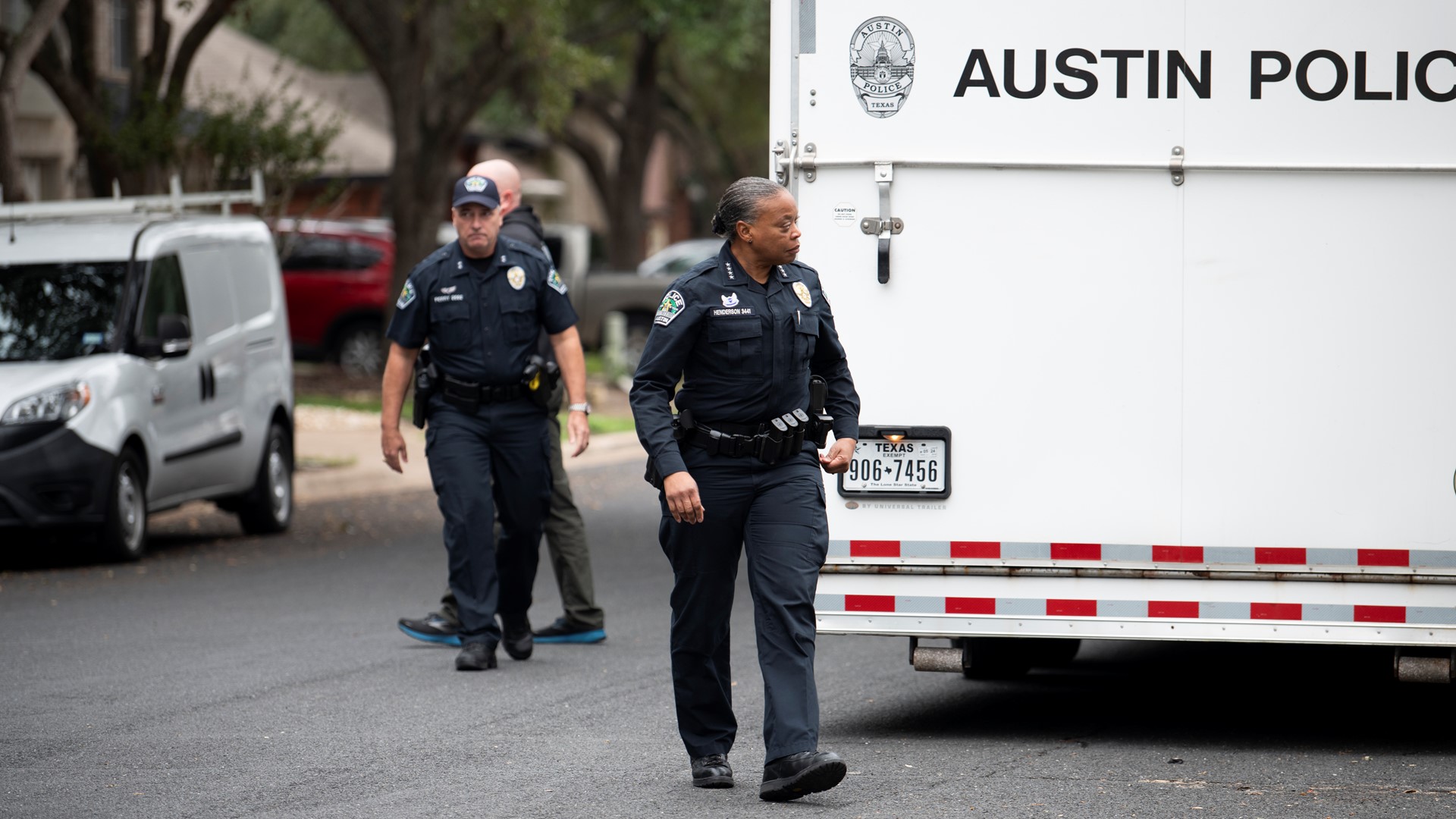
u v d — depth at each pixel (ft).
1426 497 37.09
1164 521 37.83
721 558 33.40
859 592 38.73
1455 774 36.24
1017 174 38.04
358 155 218.18
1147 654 53.31
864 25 38.32
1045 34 37.86
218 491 78.89
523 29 140.77
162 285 75.25
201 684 46.19
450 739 39.60
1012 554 38.27
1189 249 37.63
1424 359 37.06
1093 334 37.93
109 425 69.77
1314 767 36.96
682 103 268.00
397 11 140.46
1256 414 37.50
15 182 84.02
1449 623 37.04
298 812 32.91
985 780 35.53
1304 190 37.27
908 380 38.45
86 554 75.92
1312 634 37.45
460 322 47.75
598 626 53.21
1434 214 36.96
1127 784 35.22
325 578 68.54
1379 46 36.96
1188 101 37.50
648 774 36.14
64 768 36.60
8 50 84.38
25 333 72.18
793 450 32.96
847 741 39.81
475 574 48.37
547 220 305.94
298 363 165.17
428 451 48.70
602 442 128.67
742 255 32.99
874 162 38.32
